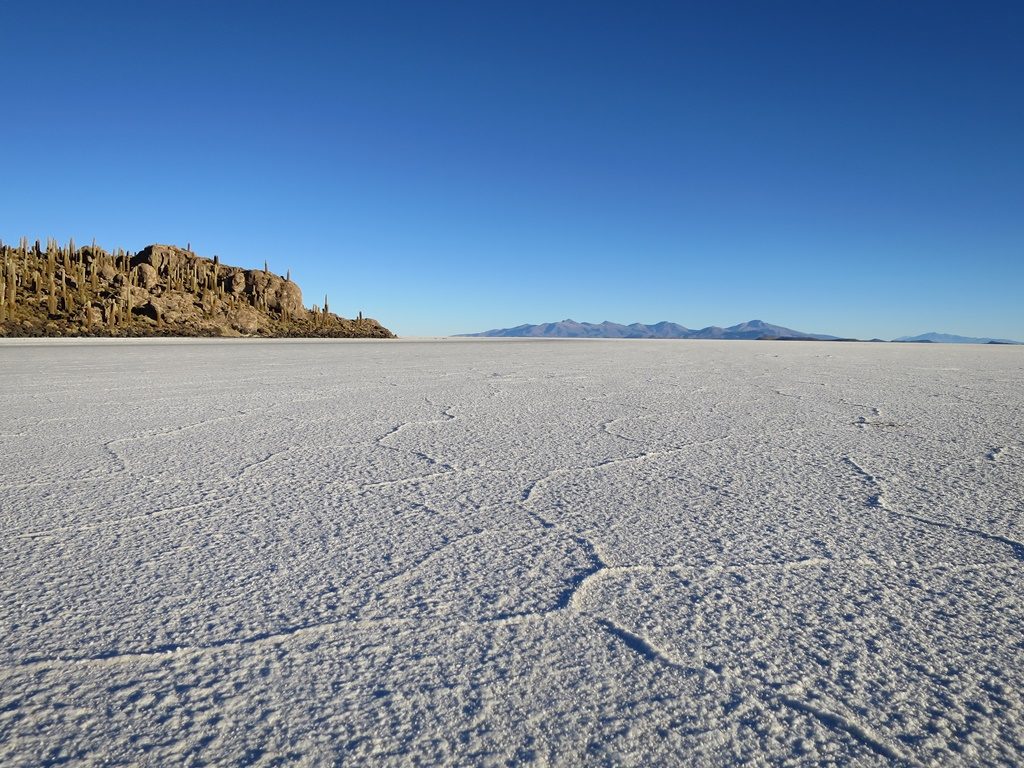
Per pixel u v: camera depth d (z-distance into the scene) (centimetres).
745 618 171
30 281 3881
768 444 425
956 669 146
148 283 4697
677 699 133
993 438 450
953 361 1633
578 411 583
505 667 146
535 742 119
